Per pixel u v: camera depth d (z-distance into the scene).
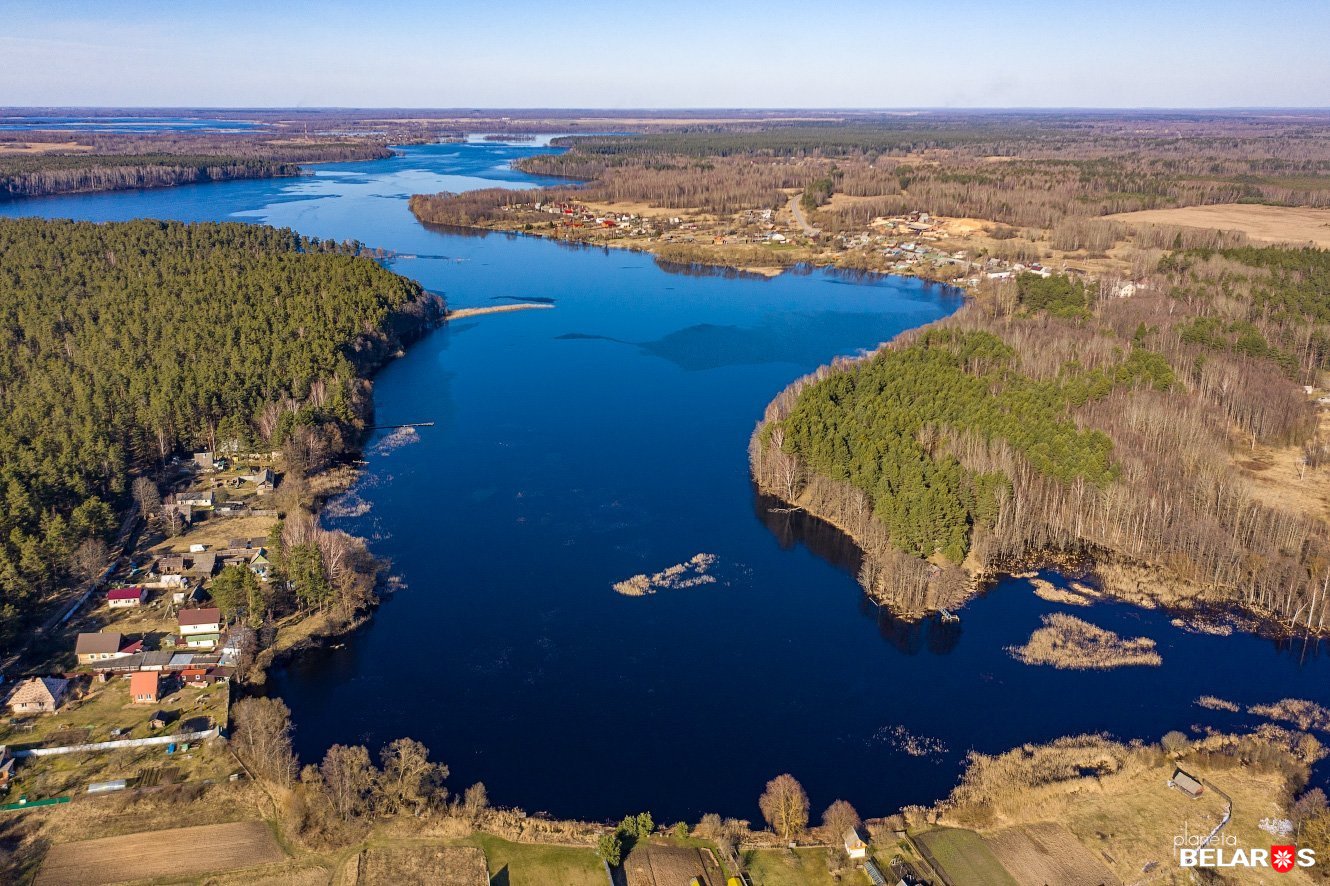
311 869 90.94
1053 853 94.06
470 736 113.31
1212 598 147.25
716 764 109.19
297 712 117.56
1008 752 110.94
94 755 106.69
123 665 122.31
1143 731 115.56
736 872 90.88
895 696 122.62
